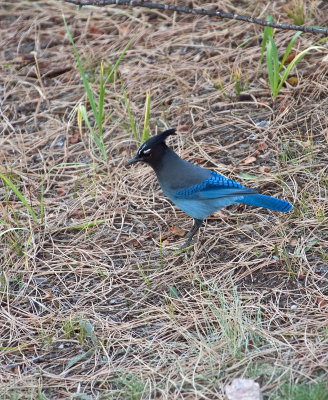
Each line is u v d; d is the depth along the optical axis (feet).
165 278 34.50
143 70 49.83
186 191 35.60
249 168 40.45
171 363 28.71
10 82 51.44
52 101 49.14
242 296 32.30
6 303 34.14
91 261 36.22
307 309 30.91
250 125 43.52
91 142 44.73
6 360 30.48
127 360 29.55
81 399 27.66
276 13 51.88
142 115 46.34
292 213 36.94
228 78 47.91
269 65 43.24
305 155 40.27
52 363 30.04
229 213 38.50
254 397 25.45
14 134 46.70
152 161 36.19
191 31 52.90
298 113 43.57
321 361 27.40
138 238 37.63
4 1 60.03
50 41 54.90
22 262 36.58
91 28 55.26
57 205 40.50
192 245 36.55
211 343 29.32
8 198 41.50
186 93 47.42
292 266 33.68
